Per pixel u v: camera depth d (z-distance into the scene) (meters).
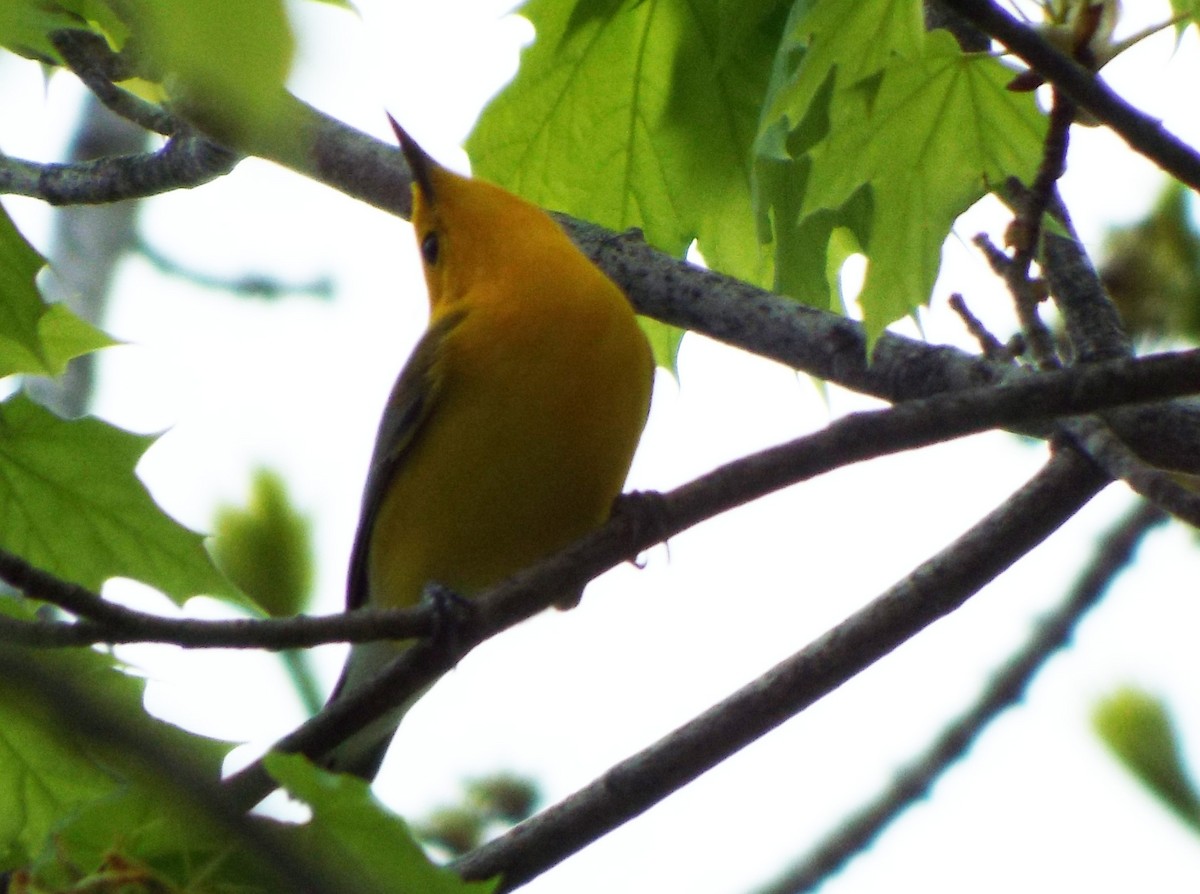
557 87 11.56
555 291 10.56
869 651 10.20
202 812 4.39
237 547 12.64
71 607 6.73
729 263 11.94
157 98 12.70
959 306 10.65
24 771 8.09
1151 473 8.71
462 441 10.40
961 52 8.71
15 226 7.97
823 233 10.82
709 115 11.48
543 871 10.10
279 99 2.99
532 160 11.84
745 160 11.55
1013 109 8.91
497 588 8.35
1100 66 7.82
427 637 7.75
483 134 11.73
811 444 8.23
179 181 12.65
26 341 8.19
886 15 8.43
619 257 11.65
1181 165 7.29
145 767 4.36
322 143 13.09
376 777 11.17
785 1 10.95
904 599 10.19
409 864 5.86
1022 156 9.05
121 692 7.65
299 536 12.74
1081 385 7.79
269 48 2.92
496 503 10.47
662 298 11.46
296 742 7.89
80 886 6.04
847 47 8.52
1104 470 9.27
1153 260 12.48
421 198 11.66
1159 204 12.55
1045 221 10.37
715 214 11.81
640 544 8.46
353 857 5.88
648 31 11.27
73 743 4.72
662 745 10.19
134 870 6.11
